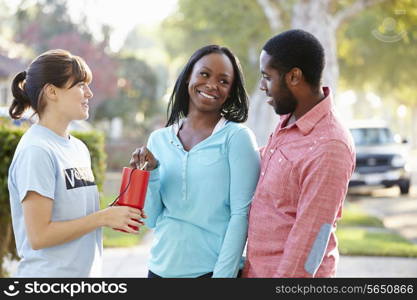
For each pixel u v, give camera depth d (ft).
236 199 16.97
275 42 15.76
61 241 15.37
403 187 82.84
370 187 80.48
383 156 80.59
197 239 17.31
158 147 18.21
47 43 163.53
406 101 242.78
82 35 168.35
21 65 142.72
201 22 126.62
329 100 15.72
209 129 18.01
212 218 17.33
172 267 17.46
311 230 14.87
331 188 14.82
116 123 171.73
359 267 39.29
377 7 71.61
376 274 37.04
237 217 16.85
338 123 15.52
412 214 65.87
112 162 132.57
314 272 14.98
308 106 15.79
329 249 15.92
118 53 173.06
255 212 16.19
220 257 16.80
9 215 30.83
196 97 17.74
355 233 51.90
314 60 15.61
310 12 65.92
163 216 17.93
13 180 15.80
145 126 170.50
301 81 15.66
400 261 41.34
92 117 157.28
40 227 15.14
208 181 17.24
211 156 17.35
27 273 15.79
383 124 86.02
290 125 15.78
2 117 32.94
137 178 16.56
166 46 180.75
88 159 16.97
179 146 17.80
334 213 14.90
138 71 171.01
